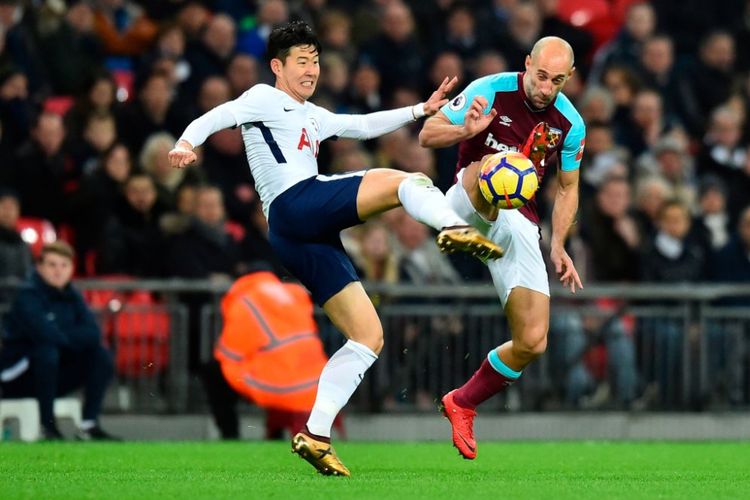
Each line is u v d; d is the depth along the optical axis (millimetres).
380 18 58844
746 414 46312
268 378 39281
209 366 41562
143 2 57844
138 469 27922
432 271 47094
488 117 25500
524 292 27094
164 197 46750
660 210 49562
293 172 25156
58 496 21547
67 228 46469
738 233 50094
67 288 39844
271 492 22141
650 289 45719
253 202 49219
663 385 45938
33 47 52000
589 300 45688
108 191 46188
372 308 25203
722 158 56906
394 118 26766
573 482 25016
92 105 48781
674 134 57781
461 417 28031
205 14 55562
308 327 40062
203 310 42812
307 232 24844
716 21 67375
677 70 61562
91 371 39906
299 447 25125
